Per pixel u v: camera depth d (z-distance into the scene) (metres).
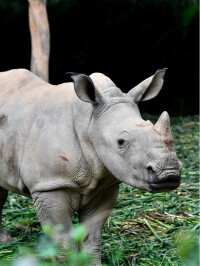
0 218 6.66
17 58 18.36
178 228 6.79
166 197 7.84
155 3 17.78
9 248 6.29
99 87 5.45
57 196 5.43
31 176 5.52
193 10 17.20
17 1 17.92
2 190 6.65
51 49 18.06
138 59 18.11
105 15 17.94
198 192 8.09
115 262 5.86
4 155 5.86
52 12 17.91
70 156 5.36
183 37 17.36
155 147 4.66
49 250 3.66
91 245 5.69
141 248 6.26
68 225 5.48
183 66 17.97
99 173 5.34
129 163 4.85
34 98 5.85
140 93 5.48
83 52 18.03
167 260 5.93
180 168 4.63
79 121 5.38
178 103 17.62
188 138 11.31
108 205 5.77
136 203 7.77
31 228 6.87
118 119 5.09
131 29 18.03
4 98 6.07
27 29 18.17
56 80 18.23
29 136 5.62
